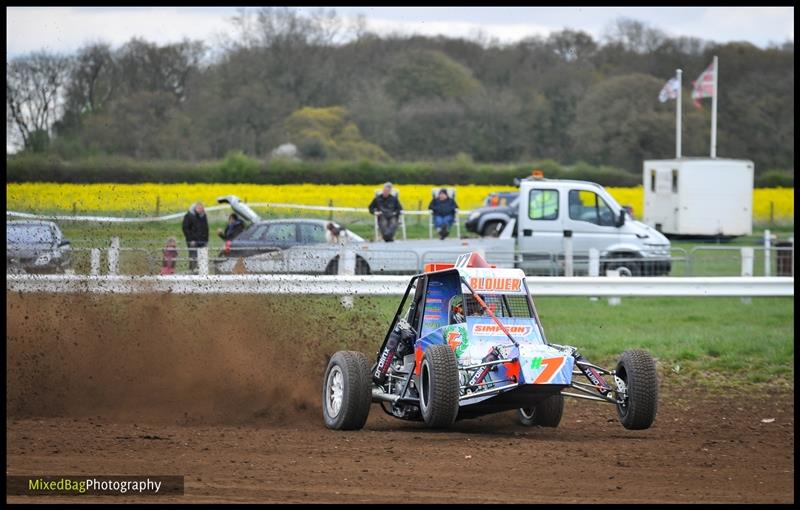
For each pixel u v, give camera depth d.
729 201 141.62
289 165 190.00
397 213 92.50
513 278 36.53
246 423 37.44
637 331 60.91
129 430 33.72
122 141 181.25
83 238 80.50
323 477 26.05
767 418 41.56
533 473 27.08
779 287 65.50
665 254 89.19
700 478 27.16
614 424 39.72
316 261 73.50
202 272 68.50
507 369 33.09
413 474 26.59
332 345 49.56
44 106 157.12
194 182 180.25
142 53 197.75
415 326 38.19
